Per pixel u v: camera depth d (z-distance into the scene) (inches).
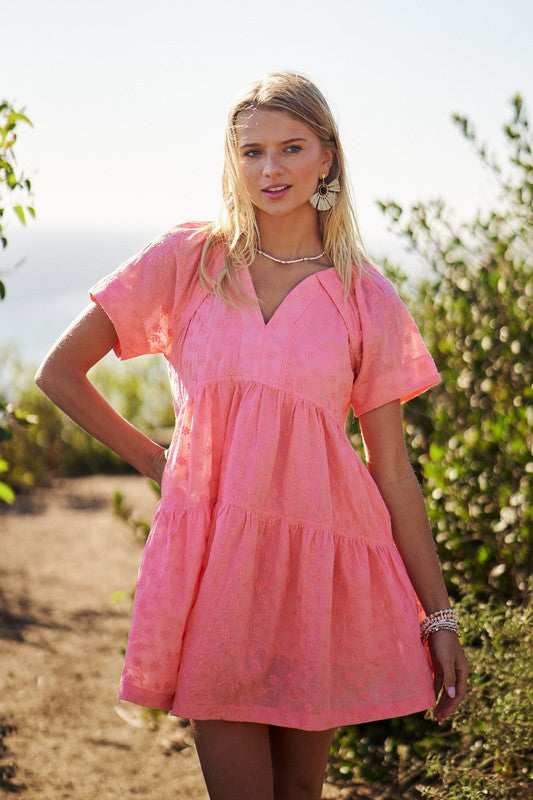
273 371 95.7
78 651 213.6
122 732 173.3
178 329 100.6
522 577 154.0
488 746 122.8
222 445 96.7
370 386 101.6
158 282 101.0
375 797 141.6
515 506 158.4
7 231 134.4
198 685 93.3
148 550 97.3
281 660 97.1
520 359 174.6
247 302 97.7
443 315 188.7
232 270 99.0
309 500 96.5
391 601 99.4
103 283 101.1
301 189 99.0
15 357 436.5
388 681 98.7
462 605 136.3
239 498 94.4
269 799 96.2
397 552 102.1
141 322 101.1
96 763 159.8
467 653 127.7
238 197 100.8
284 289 100.6
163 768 158.4
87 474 426.3
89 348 101.5
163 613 94.7
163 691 95.2
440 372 186.7
